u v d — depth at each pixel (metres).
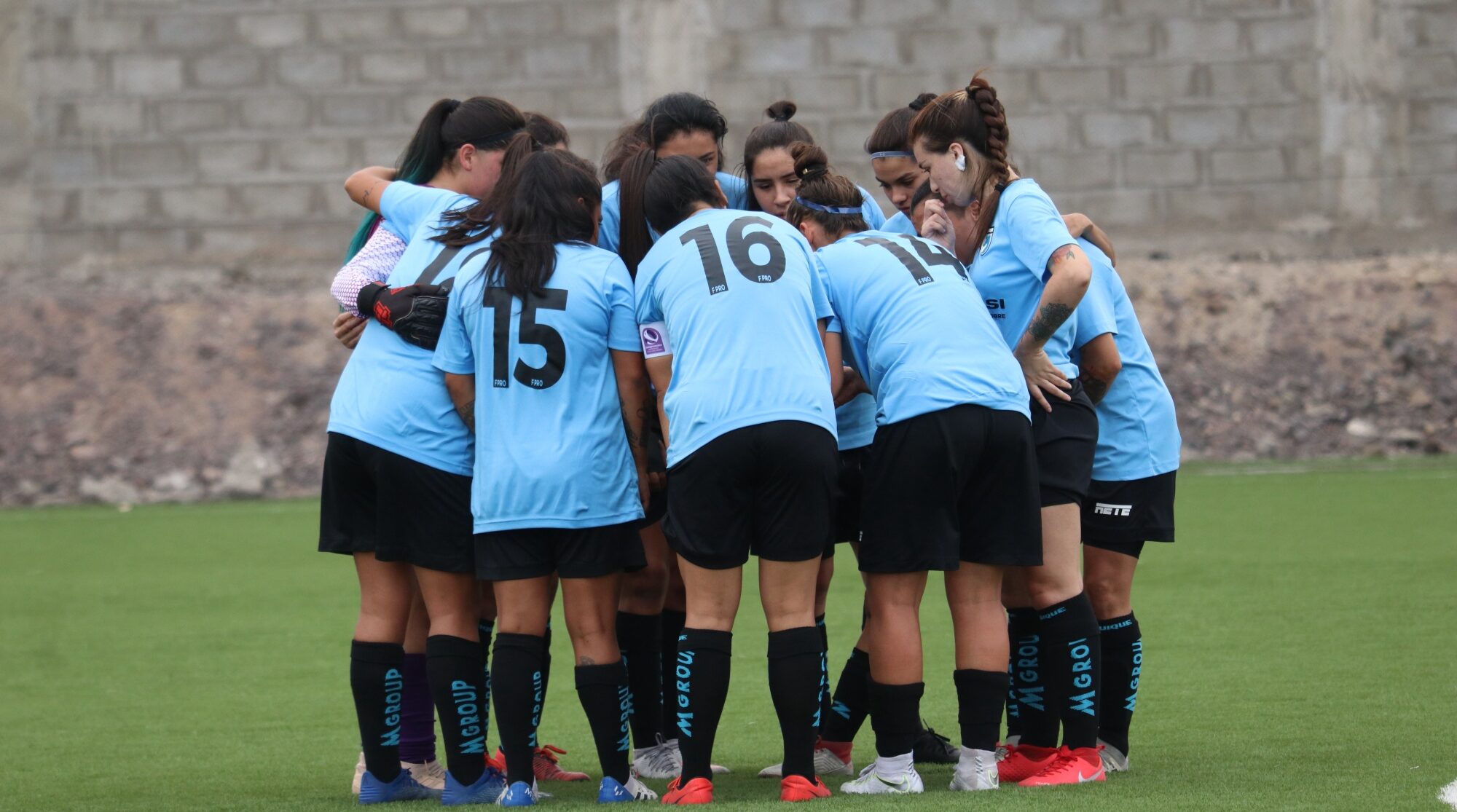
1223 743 15.11
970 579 13.39
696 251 13.37
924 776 14.87
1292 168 58.94
